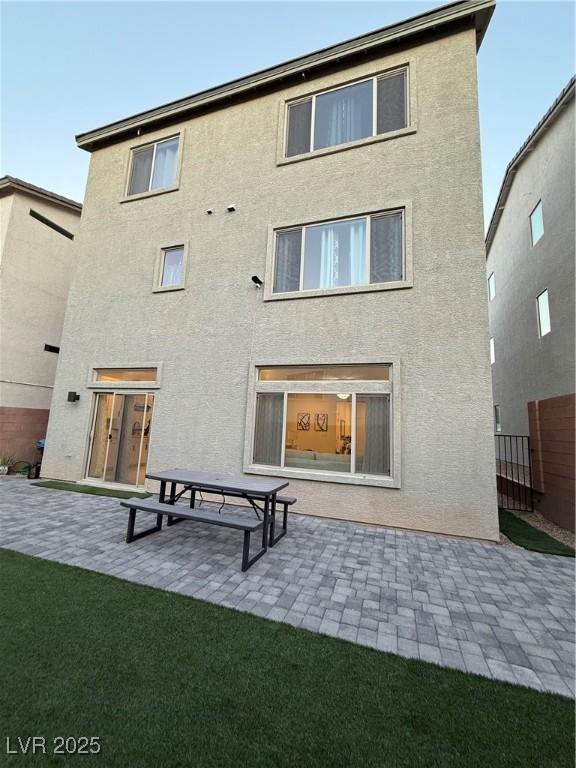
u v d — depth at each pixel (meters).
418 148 6.83
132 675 2.37
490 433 5.71
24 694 2.16
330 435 6.65
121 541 4.97
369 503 6.18
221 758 1.80
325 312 6.98
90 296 9.38
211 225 8.35
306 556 4.68
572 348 6.87
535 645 2.92
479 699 2.28
